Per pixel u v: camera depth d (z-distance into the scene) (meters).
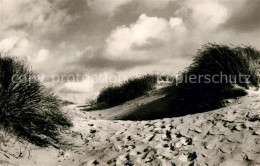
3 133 4.18
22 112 4.46
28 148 4.26
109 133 5.52
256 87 6.16
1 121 4.27
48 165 4.06
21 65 5.00
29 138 4.49
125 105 9.80
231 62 6.29
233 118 4.74
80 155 4.57
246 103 5.32
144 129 5.38
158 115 7.08
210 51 6.69
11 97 4.39
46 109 4.91
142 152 4.34
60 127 5.37
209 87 6.40
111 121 6.43
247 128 4.25
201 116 5.28
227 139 4.11
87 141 5.16
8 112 4.31
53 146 4.67
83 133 5.54
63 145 4.84
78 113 9.00
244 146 3.81
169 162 3.88
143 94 10.39
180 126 5.05
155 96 9.34
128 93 10.82
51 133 4.88
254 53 6.70
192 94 6.77
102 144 4.95
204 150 4.00
